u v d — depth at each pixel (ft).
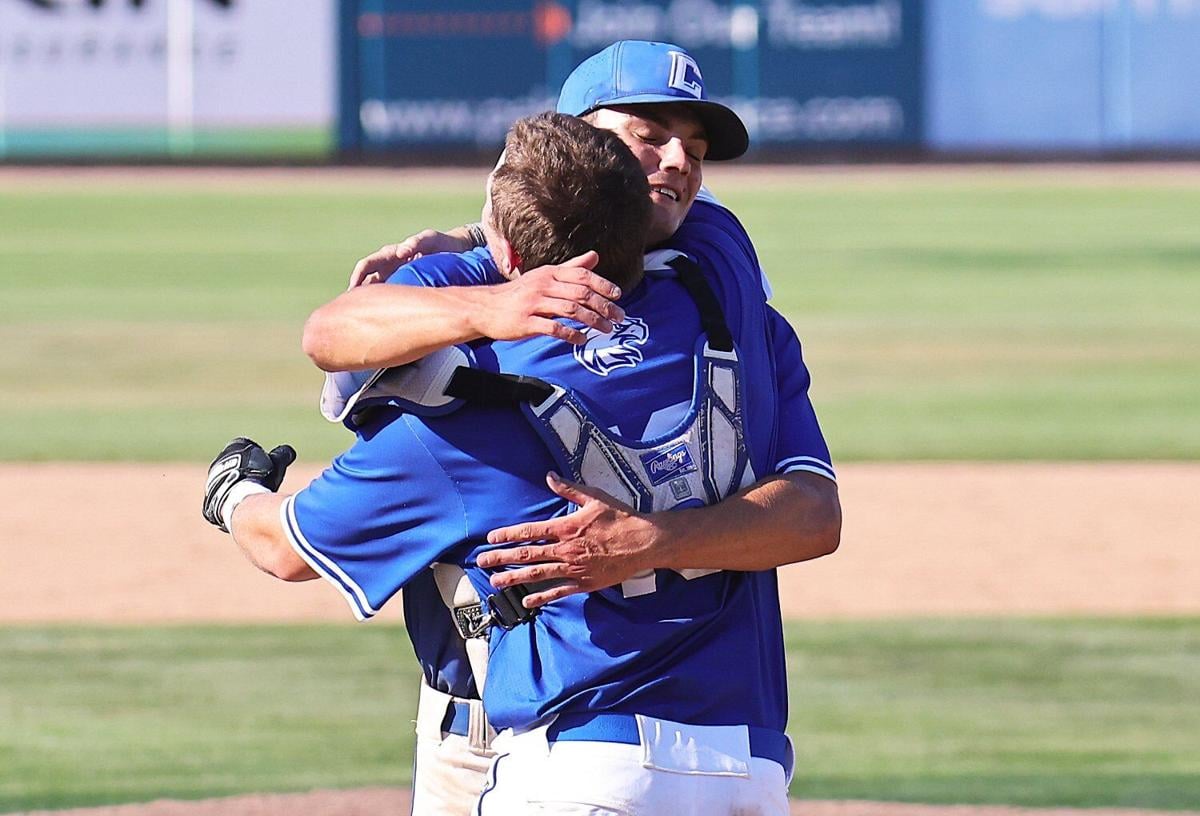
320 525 26.35
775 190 297.12
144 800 51.01
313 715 60.85
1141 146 326.65
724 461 26.18
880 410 127.03
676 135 28.07
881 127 329.93
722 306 27.14
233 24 325.21
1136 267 212.23
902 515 94.94
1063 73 325.83
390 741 57.82
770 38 326.65
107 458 108.88
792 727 59.72
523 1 321.52
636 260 26.04
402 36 324.60
